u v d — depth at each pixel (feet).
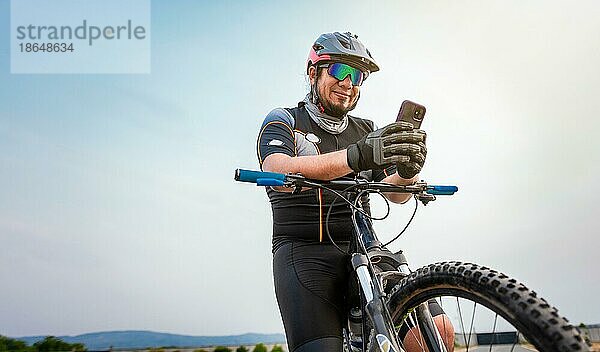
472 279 4.91
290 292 7.13
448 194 7.22
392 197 8.05
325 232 7.57
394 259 6.47
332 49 8.45
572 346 3.96
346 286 7.22
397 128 6.13
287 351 7.16
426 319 6.00
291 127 8.32
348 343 7.09
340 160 6.31
